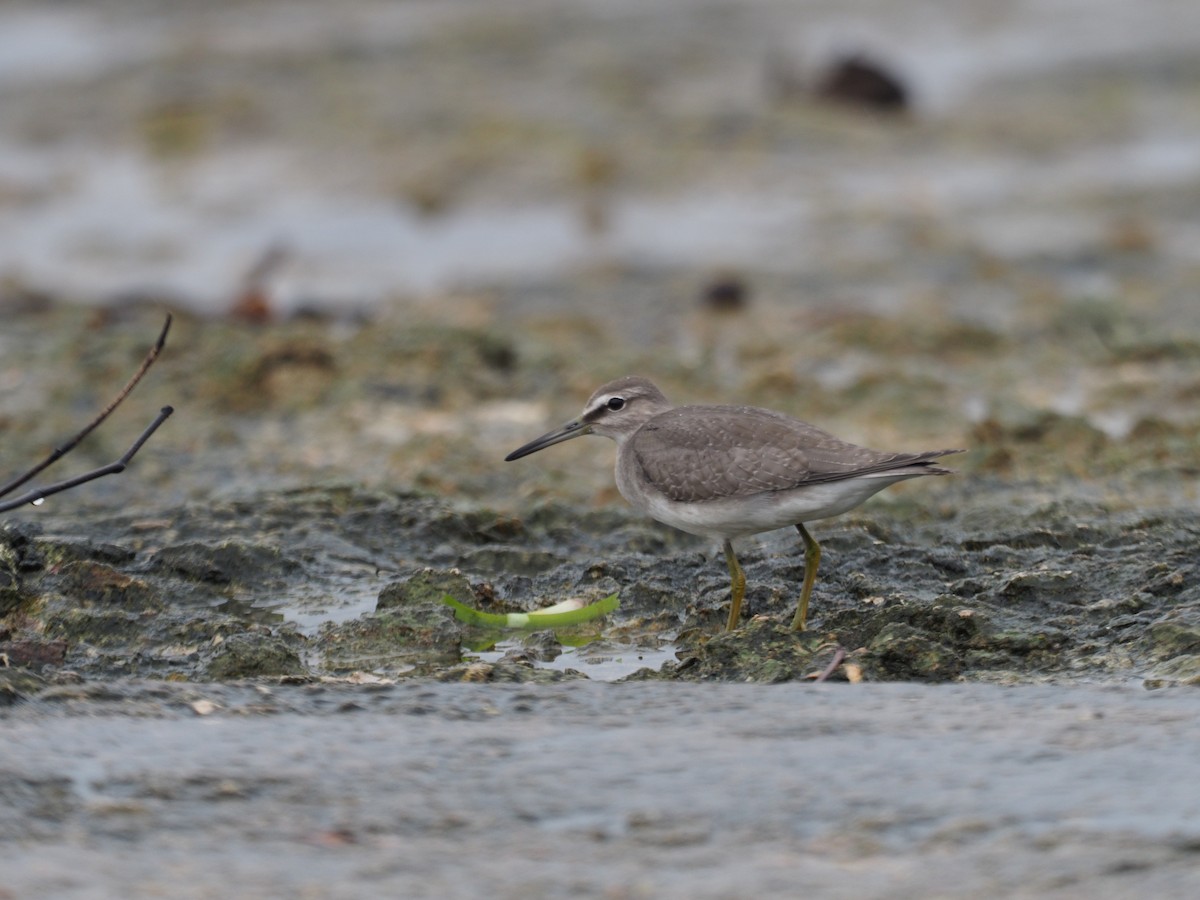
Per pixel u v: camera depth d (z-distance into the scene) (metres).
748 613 11.35
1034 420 15.88
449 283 24.95
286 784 7.86
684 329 22.05
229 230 28.39
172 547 12.45
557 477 15.45
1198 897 6.43
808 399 17.84
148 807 7.55
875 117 34.38
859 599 11.51
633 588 11.89
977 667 10.11
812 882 6.72
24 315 22.00
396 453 16.20
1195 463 14.85
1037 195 29.14
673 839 7.21
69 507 14.45
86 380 18.48
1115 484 14.48
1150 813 7.29
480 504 14.18
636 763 8.12
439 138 32.56
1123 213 27.92
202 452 16.41
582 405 18.14
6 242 27.83
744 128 33.19
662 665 10.48
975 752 8.15
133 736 8.52
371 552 13.09
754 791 7.73
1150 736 8.27
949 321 20.98
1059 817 7.30
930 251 25.88
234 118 34.31
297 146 32.56
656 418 11.83
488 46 39.44
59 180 31.38
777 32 41.62
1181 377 18.81
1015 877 6.69
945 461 15.20
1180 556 11.68
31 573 11.68
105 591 11.57
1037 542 12.59
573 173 30.47
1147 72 37.12
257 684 9.69
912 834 7.20
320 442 16.77
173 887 6.68
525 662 10.58
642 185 29.98
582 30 41.19
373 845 7.16
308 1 44.53
